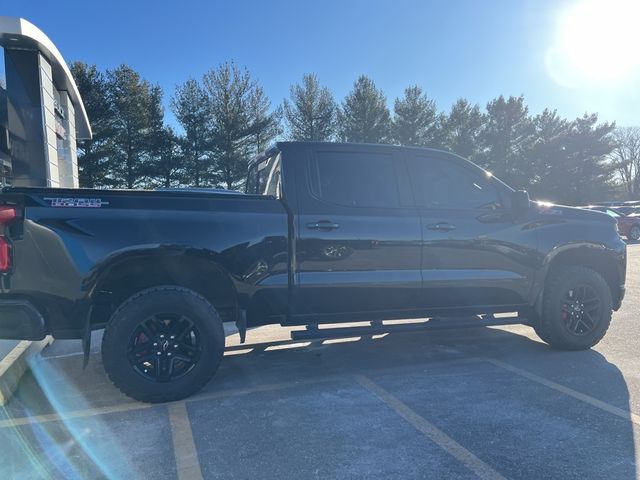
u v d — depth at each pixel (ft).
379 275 14.70
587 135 153.38
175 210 13.05
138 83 104.94
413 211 15.17
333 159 14.89
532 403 12.92
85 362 12.40
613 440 10.85
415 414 12.34
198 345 13.17
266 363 16.85
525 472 9.60
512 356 17.22
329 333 14.69
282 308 14.12
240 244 13.37
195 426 11.80
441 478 9.43
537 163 151.12
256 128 104.58
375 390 14.06
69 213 12.19
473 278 15.74
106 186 101.76
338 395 13.73
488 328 21.59
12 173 22.12
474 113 146.00
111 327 12.49
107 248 12.32
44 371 15.99
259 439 11.10
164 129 107.76
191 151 107.24
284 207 14.02
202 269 14.24
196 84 105.91
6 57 21.91
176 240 12.82
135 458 10.32
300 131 117.80
